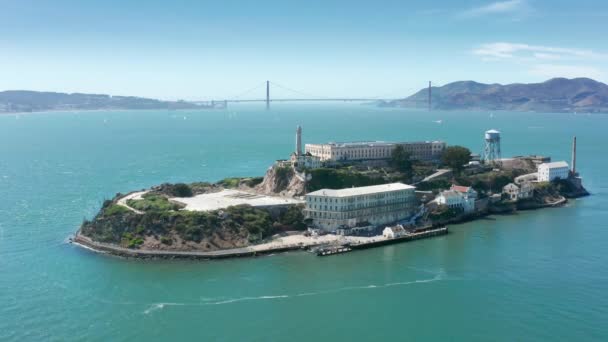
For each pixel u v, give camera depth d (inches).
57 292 7175.2
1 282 7450.8
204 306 6860.2
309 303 6998.0
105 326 6279.5
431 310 6791.3
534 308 6796.3
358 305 6948.8
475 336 6131.9
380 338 6117.1
